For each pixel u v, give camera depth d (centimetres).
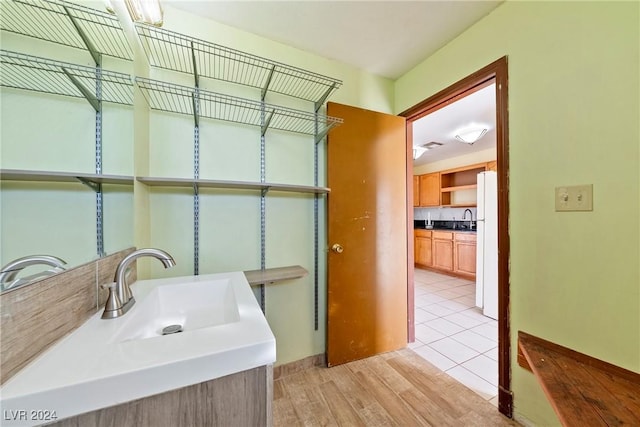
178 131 143
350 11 142
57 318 62
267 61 147
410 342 216
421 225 582
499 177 139
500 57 139
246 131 161
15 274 58
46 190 83
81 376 48
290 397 149
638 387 91
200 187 150
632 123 94
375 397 149
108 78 112
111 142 112
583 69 107
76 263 81
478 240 288
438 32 160
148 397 52
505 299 136
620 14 97
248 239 163
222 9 141
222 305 113
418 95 195
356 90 199
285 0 135
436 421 132
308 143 182
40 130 83
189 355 55
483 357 193
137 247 116
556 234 116
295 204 178
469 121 297
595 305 104
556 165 116
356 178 188
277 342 173
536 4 123
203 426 56
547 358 112
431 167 543
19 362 50
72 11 103
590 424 75
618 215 98
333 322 180
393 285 203
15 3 81
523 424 129
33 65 85
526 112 127
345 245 184
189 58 144
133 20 116
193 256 148
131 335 76
